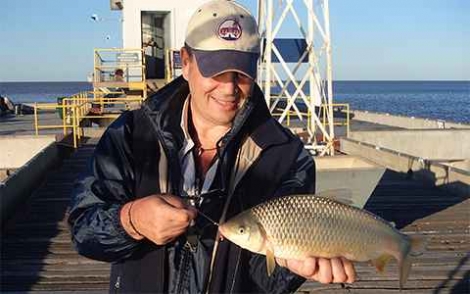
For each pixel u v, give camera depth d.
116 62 21.86
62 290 6.48
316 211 2.33
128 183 2.50
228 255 2.42
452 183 11.66
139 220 2.14
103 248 2.28
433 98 130.88
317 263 2.32
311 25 13.12
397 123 23.97
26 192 11.20
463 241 8.43
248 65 2.42
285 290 2.42
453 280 6.80
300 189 2.51
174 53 20.83
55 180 13.13
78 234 2.31
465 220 9.62
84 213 2.34
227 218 2.46
